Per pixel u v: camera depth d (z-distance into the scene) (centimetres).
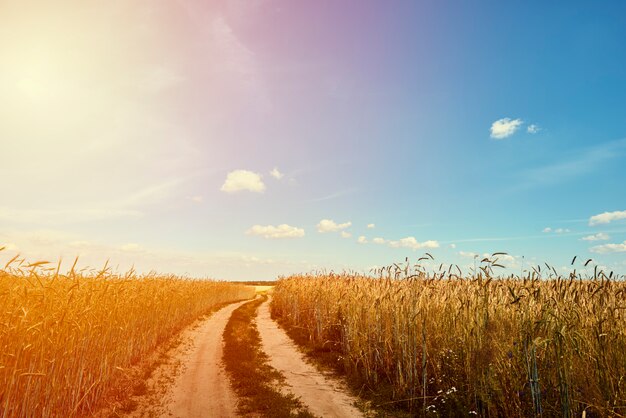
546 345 689
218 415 851
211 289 3500
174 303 1933
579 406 662
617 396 608
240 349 1509
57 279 820
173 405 909
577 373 671
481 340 812
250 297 5853
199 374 1193
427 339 1019
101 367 913
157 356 1395
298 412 866
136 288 1356
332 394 1011
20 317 662
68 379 776
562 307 745
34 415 669
